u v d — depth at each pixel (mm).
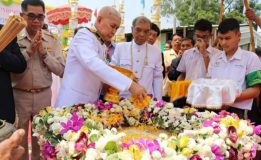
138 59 3299
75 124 1873
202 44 3143
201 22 3160
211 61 2943
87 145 1582
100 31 2406
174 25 7422
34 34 3119
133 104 2365
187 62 3350
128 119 2324
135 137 1979
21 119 3133
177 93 2812
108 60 3268
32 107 3158
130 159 1367
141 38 3268
